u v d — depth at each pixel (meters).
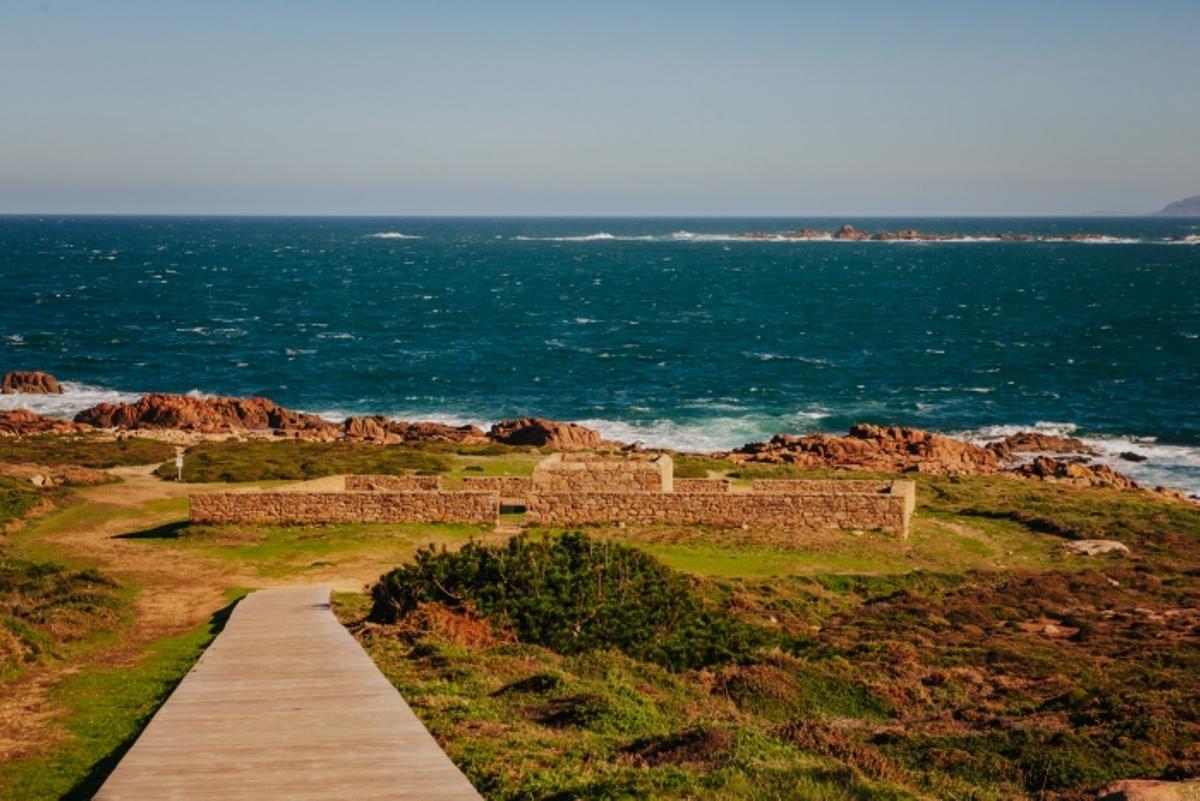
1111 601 36.62
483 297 199.38
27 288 197.75
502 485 47.97
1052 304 188.50
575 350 133.00
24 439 72.81
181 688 20.00
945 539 44.94
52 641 26.84
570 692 22.36
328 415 95.38
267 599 30.88
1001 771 20.17
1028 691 26.59
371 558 39.03
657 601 30.38
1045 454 79.62
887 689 26.17
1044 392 106.81
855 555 41.59
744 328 155.75
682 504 44.34
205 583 35.66
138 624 30.39
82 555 39.94
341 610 30.36
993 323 161.62
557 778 16.22
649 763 17.83
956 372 118.62
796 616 33.78
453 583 30.08
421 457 63.12
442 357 126.56
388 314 169.38
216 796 14.58
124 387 105.12
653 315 171.88
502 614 28.83
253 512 44.00
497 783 15.93
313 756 16.17
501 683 23.16
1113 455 79.88
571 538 33.16
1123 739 21.28
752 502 44.28
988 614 34.50
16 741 19.36
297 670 21.47
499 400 102.44
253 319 159.12
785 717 24.48
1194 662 28.48
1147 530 48.31
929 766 20.50
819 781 16.42
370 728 17.53
